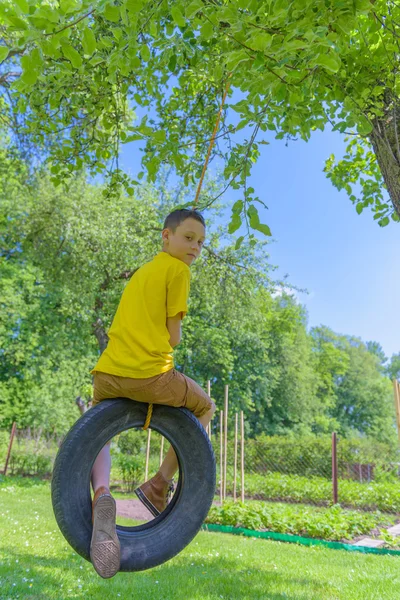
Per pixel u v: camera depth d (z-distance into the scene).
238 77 2.72
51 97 4.16
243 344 25.12
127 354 2.09
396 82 3.50
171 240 2.34
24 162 12.59
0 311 17.39
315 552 6.79
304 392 32.06
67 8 2.07
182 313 2.21
